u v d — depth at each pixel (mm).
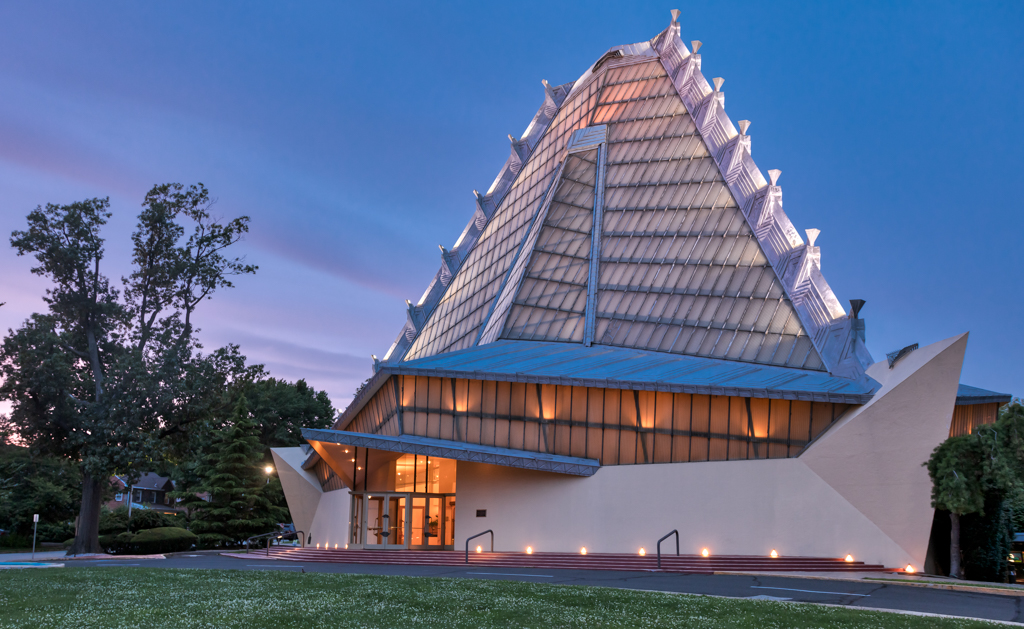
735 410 33000
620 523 34625
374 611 15055
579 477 36188
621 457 35719
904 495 29109
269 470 75000
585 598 17375
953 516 29062
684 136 53062
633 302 45281
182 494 81875
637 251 48094
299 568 30812
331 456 42344
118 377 47781
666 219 48500
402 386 41844
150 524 63344
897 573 28094
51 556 48719
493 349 45438
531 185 63562
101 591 19047
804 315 36844
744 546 31609
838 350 34031
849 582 23953
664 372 36094
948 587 22609
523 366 39438
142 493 121188
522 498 37500
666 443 34625
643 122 57312
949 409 28578
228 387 52469
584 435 36750
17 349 47656
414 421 41281
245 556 46125
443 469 41781
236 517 64188
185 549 57000
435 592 18500
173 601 16766
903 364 29609
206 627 12945
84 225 49469
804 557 30125
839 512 30000
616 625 13469
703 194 47812
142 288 52125
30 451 50812
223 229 53656
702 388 33062
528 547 36656
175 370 49000
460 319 58375
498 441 38844
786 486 31172
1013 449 25953
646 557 32188
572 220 53562
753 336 37875
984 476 27359
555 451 37406
